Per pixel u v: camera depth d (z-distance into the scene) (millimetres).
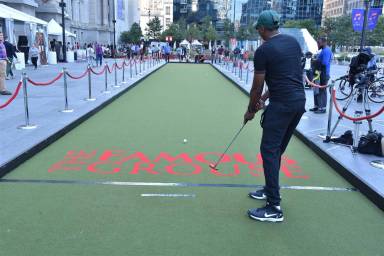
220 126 8320
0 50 11242
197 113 9891
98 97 11469
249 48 46031
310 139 6750
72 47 37688
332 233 3584
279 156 3871
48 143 6441
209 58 44844
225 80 20141
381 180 4652
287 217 3902
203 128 8070
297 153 6316
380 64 21781
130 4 92562
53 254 3113
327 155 5793
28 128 7086
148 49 46750
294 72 3619
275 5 91625
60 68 23547
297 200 4359
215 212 3969
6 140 6215
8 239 3338
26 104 7152
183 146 6570
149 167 5402
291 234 3547
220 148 6500
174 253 3166
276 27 3652
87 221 3707
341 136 6496
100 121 8609
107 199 4246
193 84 17609
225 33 57625
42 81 15703
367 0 14672
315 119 8695
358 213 4043
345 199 4418
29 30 26188
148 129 7863
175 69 28578
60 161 5598
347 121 8539
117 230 3537
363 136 5969
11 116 8258
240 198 4352
